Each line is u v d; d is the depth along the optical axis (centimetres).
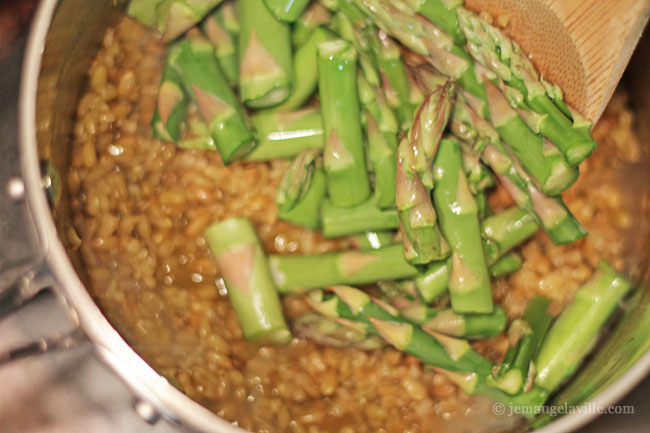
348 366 34
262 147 34
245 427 33
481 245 33
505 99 33
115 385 34
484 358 33
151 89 34
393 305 34
